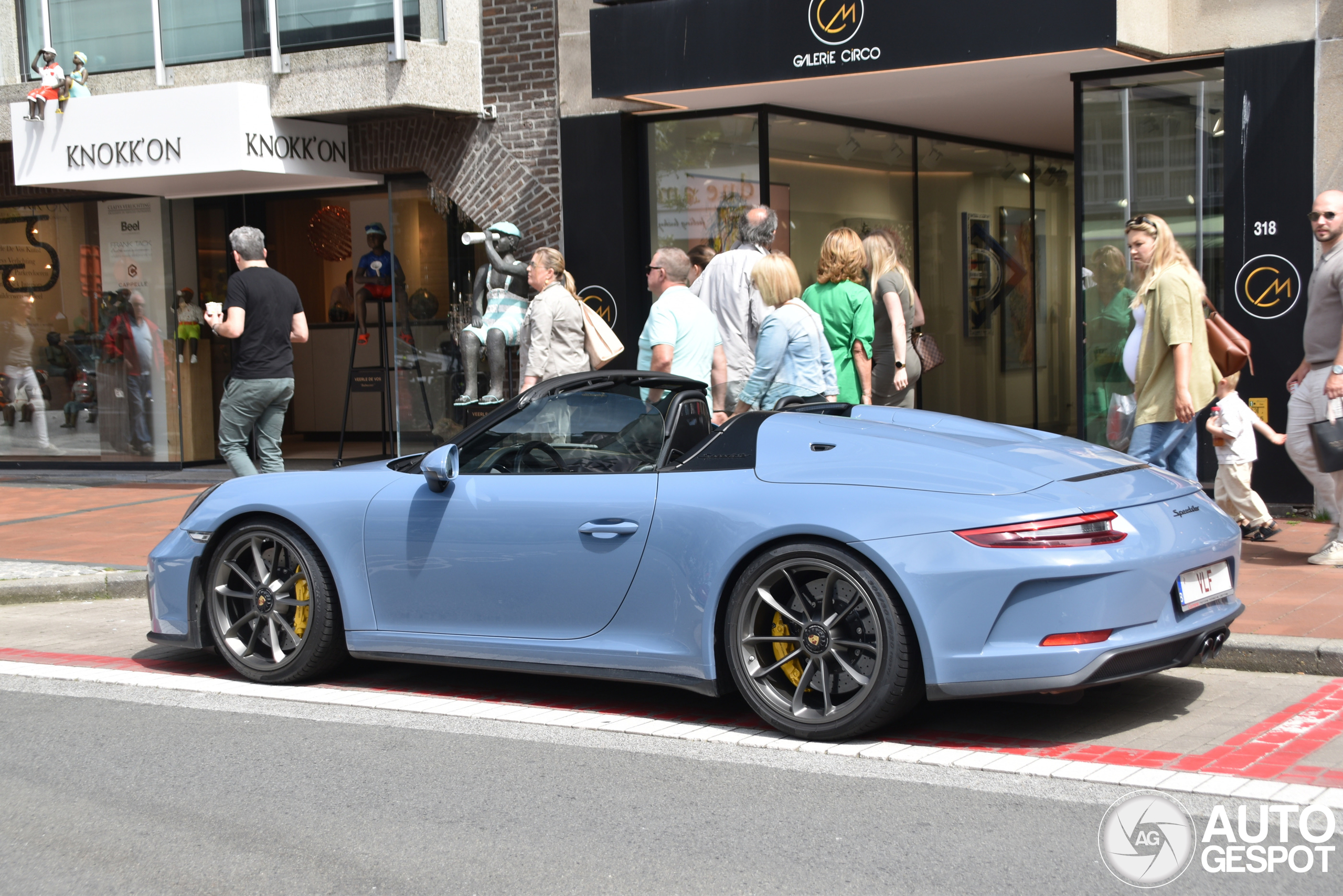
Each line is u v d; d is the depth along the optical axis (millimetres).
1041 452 4715
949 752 4398
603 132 10586
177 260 13719
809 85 9359
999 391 13227
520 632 5027
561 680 5668
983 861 3439
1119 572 4137
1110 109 9164
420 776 4273
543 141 10867
